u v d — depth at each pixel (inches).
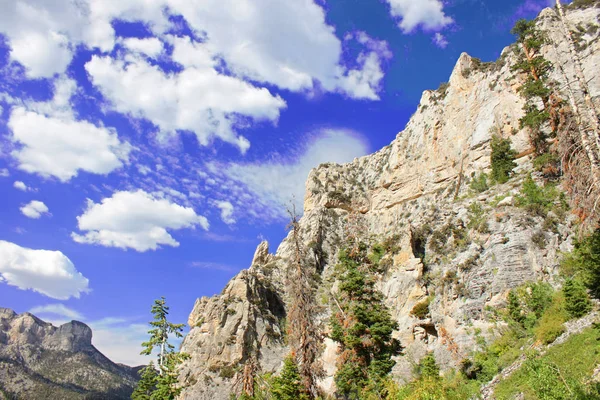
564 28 893.8
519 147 2625.5
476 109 3100.4
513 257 1925.4
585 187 925.8
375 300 1704.0
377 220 3575.3
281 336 3127.5
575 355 1106.7
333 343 2145.7
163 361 2098.9
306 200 4279.0
